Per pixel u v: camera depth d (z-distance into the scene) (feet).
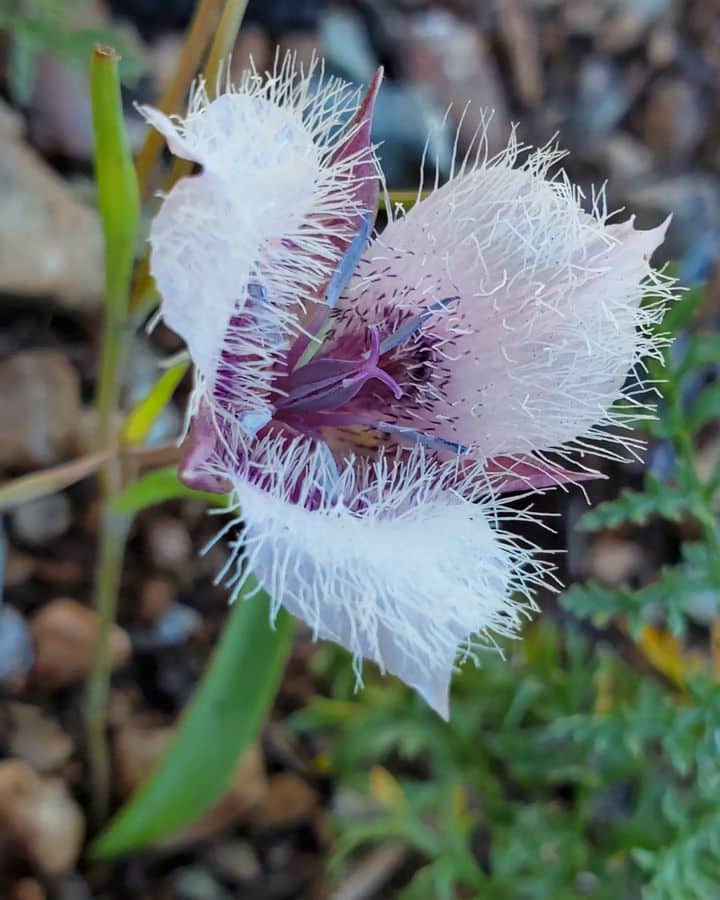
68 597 0.35
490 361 0.22
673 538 0.43
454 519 0.21
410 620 0.19
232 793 0.33
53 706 0.33
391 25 0.46
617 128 0.52
